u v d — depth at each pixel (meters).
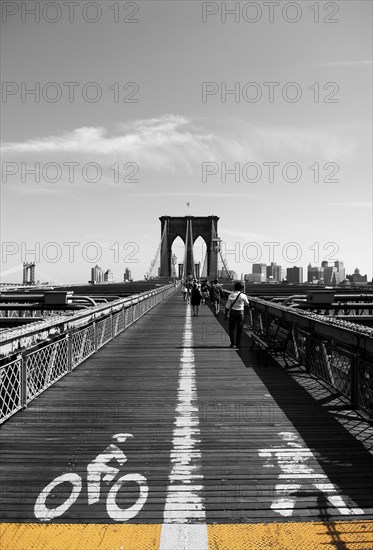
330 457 4.58
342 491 3.84
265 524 3.34
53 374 7.87
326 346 7.77
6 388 5.77
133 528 3.30
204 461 4.48
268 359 9.98
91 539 3.16
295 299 16.20
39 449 4.80
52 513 3.50
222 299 32.78
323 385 7.70
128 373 8.76
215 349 11.77
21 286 44.81
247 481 4.04
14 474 4.19
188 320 20.39
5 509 3.55
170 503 3.65
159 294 37.22
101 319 12.41
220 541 3.14
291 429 5.45
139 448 4.84
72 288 48.69
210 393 7.20
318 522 3.37
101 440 5.09
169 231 137.12
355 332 5.99
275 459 4.53
